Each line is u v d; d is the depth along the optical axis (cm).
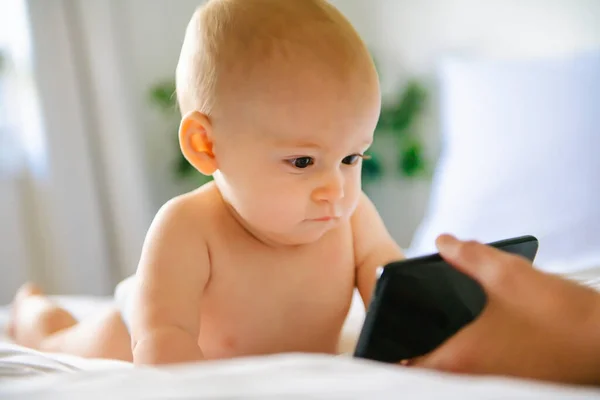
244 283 82
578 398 40
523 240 67
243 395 42
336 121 73
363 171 232
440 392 41
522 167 153
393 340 58
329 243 88
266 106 74
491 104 166
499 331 52
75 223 220
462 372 53
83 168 220
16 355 73
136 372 50
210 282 81
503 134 160
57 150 216
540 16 201
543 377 51
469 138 166
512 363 52
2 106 214
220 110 77
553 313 50
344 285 88
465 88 174
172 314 74
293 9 78
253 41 76
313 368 48
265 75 74
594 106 153
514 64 171
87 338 100
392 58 236
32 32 209
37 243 224
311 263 85
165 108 240
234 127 77
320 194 75
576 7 194
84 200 221
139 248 224
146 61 244
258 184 77
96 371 52
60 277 220
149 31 243
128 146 223
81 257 221
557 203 145
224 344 83
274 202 77
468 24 217
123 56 226
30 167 220
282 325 84
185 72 83
